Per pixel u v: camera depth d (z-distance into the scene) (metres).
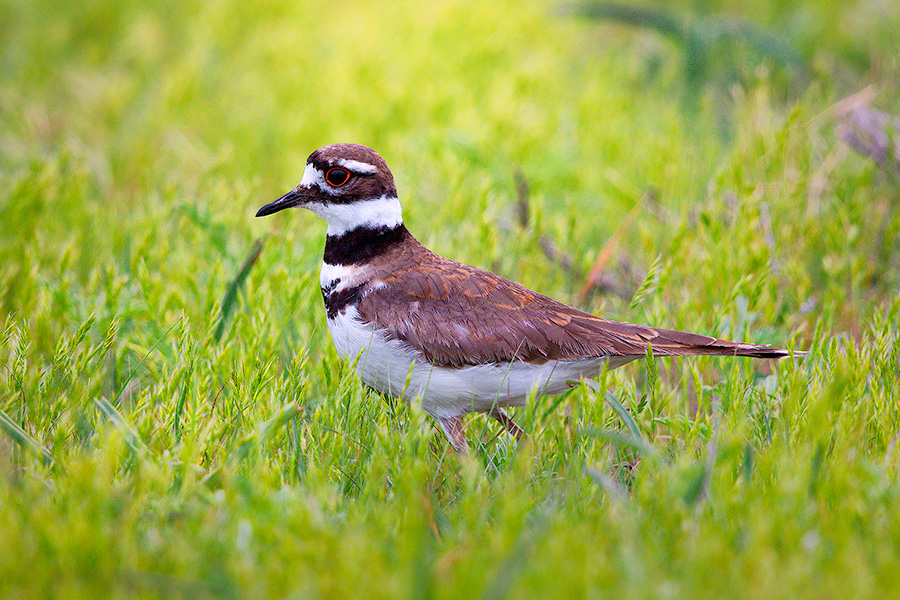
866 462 6.88
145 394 8.14
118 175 15.08
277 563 5.85
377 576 5.69
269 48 20.14
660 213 12.88
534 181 13.61
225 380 8.62
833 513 6.40
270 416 7.74
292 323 10.11
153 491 6.55
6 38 20.80
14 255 11.43
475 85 18.44
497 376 8.55
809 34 19.64
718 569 5.75
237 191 12.38
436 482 8.07
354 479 7.63
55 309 10.27
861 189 11.72
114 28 22.22
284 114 17.16
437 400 8.80
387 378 8.82
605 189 14.32
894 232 11.06
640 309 10.69
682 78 18.31
